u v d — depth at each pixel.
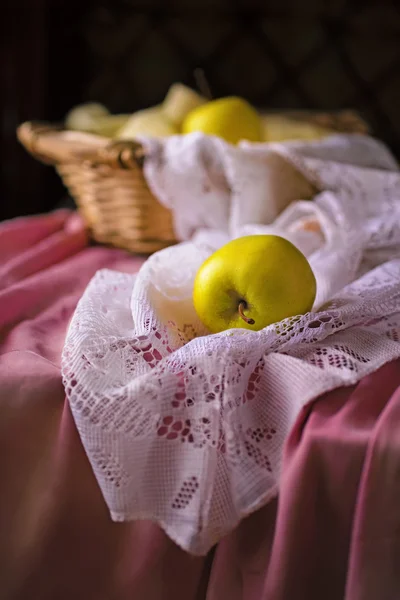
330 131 0.90
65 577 0.41
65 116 1.41
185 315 0.48
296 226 0.62
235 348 0.41
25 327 0.52
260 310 0.44
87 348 0.42
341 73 1.39
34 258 0.67
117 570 0.41
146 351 0.43
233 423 0.40
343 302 0.47
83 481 0.42
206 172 0.65
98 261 0.67
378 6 1.35
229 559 0.41
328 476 0.38
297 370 0.41
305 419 0.40
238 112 0.73
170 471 0.41
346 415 0.39
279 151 0.66
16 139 1.32
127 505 0.40
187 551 0.40
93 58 1.41
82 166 0.69
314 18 1.37
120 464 0.40
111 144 0.64
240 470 0.40
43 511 0.41
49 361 0.45
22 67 1.28
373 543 0.37
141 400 0.40
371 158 0.75
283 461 0.39
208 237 0.61
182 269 0.50
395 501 0.37
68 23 1.37
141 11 1.38
